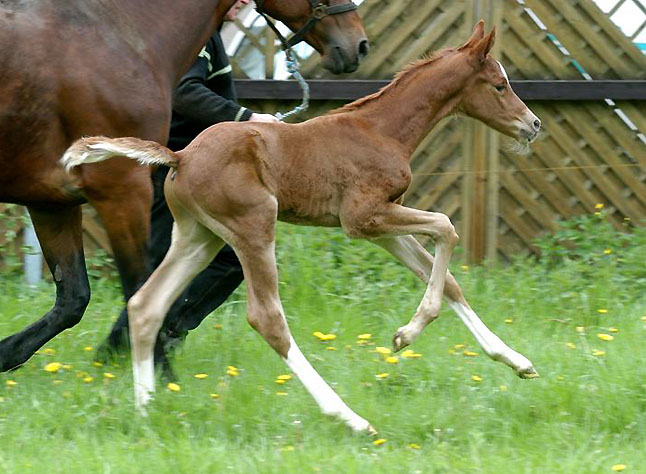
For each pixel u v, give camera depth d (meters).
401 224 8.95
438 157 13.88
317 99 13.68
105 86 8.97
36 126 8.84
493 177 13.91
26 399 8.70
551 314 12.02
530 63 14.03
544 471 7.36
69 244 9.70
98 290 12.66
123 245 9.16
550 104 14.08
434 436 8.12
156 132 9.28
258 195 8.39
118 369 9.68
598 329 11.19
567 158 14.20
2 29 8.69
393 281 12.60
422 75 9.27
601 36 14.12
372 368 9.53
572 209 14.27
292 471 7.17
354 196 8.86
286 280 12.44
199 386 9.05
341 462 7.33
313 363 9.91
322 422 8.23
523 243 14.19
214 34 10.46
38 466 7.23
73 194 9.10
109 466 7.17
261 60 13.67
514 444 8.04
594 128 14.21
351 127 8.95
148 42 9.30
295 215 8.84
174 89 9.63
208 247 8.80
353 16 10.66
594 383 8.98
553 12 13.97
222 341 10.66
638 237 13.67
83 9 9.04
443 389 9.17
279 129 8.67
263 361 9.92
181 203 8.56
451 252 8.99
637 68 14.24
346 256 12.95
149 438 7.80
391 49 13.76
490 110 9.59
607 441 8.11
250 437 8.05
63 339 10.70
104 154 8.20
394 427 8.27
